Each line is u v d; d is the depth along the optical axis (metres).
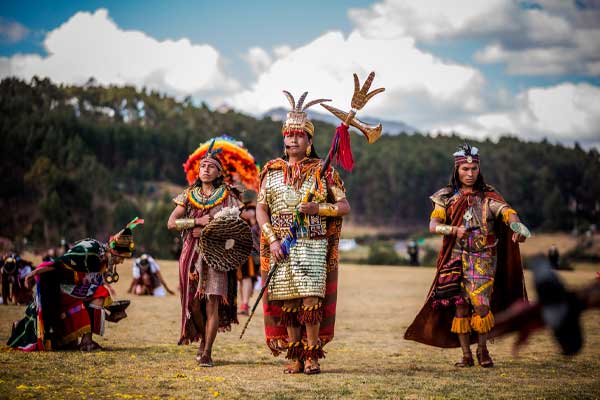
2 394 4.12
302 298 5.39
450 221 6.30
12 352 6.11
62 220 88.88
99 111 157.88
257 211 5.70
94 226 97.06
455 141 175.50
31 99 138.62
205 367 5.51
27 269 12.84
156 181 135.38
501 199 6.20
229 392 4.43
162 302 12.99
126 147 138.00
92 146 134.62
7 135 106.81
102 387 4.47
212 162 6.14
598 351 6.75
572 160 154.88
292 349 5.41
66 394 4.18
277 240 5.49
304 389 4.60
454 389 4.69
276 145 164.50
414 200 140.62
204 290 5.68
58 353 6.08
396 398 4.34
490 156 150.38
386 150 152.75
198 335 5.90
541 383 4.98
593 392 4.62
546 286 1.19
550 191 140.38
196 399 4.17
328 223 5.62
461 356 6.55
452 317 6.39
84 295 6.38
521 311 1.21
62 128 129.38
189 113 167.25
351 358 6.35
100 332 6.43
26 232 84.94
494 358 6.38
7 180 98.44
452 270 6.13
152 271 15.18
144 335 7.64
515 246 6.25
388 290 16.94
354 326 9.19
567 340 1.16
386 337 8.00
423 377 5.22
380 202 138.38
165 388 4.51
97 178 104.00
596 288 1.18
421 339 6.39
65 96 152.50
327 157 5.54
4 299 12.75
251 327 8.89
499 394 4.52
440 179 145.50
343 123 5.58
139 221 6.62
